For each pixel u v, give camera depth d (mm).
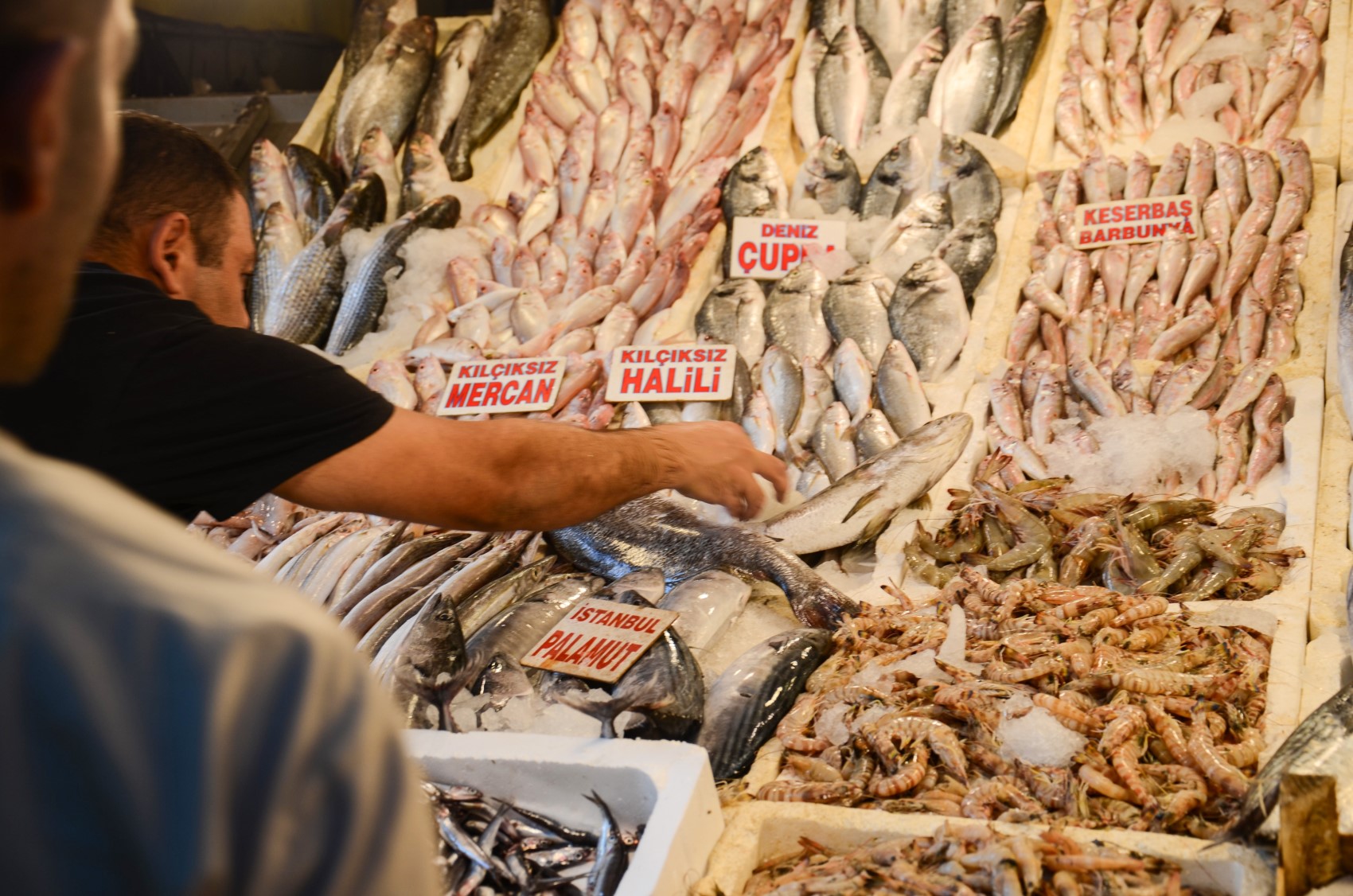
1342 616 2586
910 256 4125
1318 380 3326
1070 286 3875
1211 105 4523
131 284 1953
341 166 5262
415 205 4922
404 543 3285
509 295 4387
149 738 477
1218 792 1985
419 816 562
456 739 2170
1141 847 1800
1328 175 4082
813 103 4887
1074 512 3020
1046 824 1874
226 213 2260
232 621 504
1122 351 3627
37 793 463
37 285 548
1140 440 3195
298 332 4508
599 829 2072
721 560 2947
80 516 503
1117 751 2033
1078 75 4727
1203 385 3354
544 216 4781
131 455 1804
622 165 4852
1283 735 2158
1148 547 2822
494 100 5324
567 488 2193
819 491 3301
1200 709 2174
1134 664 2318
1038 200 4316
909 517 3170
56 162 527
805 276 4062
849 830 1965
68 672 468
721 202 4555
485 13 7184
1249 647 2385
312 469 1925
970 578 2748
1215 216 3965
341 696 530
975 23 4816
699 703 2402
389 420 2006
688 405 3762
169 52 6738
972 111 4621
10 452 515
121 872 472
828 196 4473
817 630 2625
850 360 3684
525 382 3955
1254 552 2811
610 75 5371
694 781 1972
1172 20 4938
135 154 2131
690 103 5055
